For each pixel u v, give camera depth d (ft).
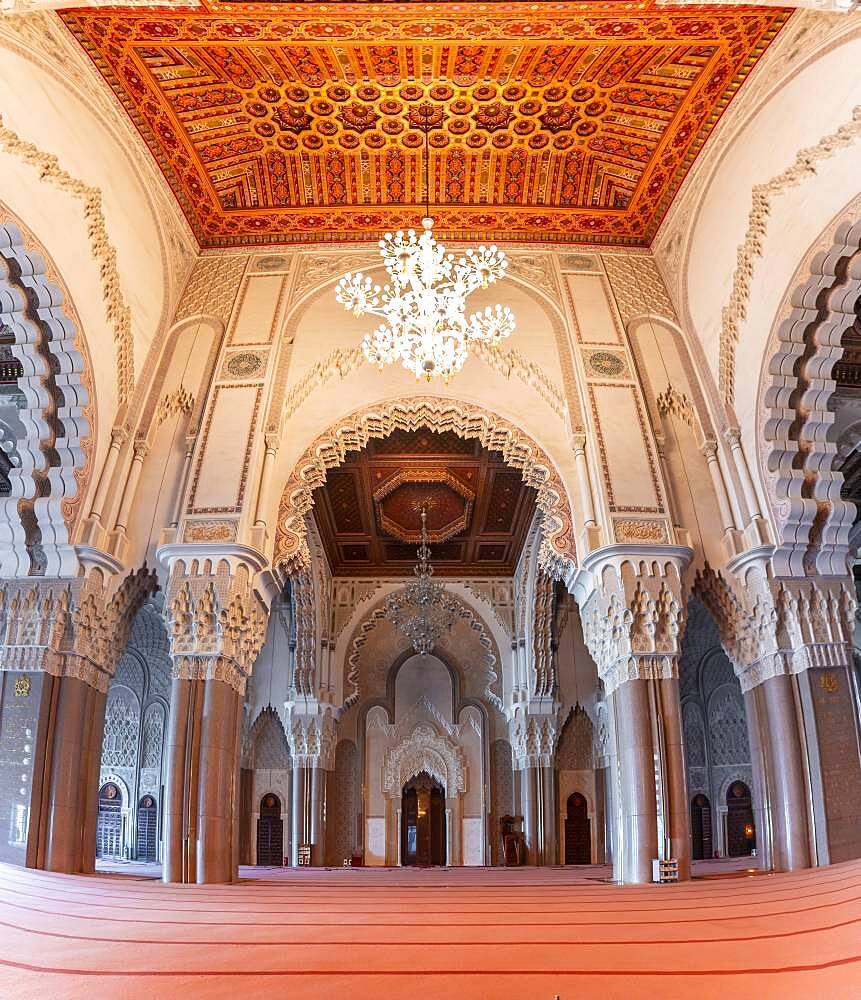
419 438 34.86
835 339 23.91
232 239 30.30
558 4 21.72
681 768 22.07
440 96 25.48
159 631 41.83
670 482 26.13
